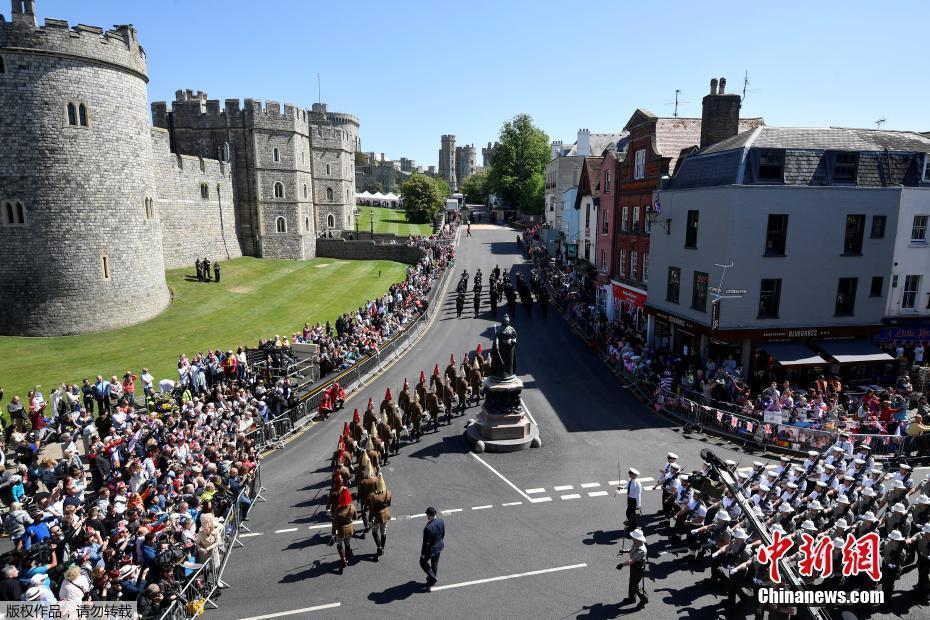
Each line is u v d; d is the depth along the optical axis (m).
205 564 12.20
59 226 34.88
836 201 24.41
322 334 31.64
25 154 33.69
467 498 16.86
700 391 23.41
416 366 30.25
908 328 26.28
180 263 54.06
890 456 19.03
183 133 62.53
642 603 11.96
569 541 14.53
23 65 32.91
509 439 20.45
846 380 25.25
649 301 31.44
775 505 13.66
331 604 12.16
